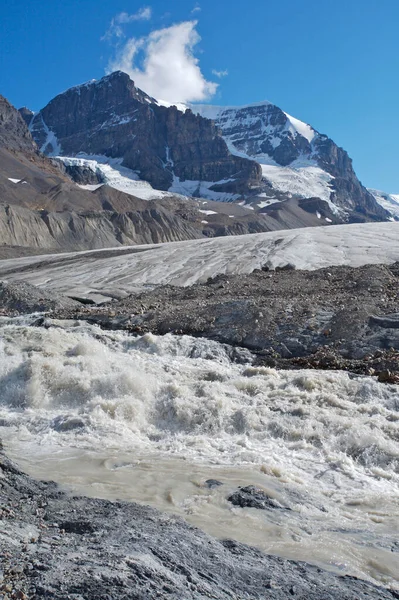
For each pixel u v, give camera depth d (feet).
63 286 126.82
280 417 37.32
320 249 144.05
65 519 21.43
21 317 74.90
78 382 43.47
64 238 353.72
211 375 48.21
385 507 25.62
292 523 23.41
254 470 29.32
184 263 146.82
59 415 38.99
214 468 29.60
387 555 20.90
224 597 16.70
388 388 43.11
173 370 49.62
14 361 48.70
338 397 42.01
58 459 30.63
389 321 56.34
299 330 58.39
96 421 37.50
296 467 30.66
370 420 36.50
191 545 19.76
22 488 24.48
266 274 93.71
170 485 26.86
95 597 15.23
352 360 51.31
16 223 336.29
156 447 33.81
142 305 77.71
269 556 20.12
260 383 44.70
